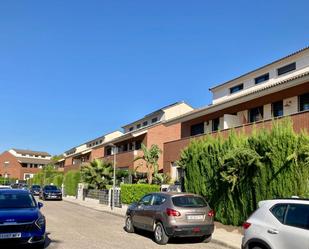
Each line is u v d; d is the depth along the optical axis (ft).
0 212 36.01
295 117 58.23
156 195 46.47
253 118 79.97
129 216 51.62
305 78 59.77
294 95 68.39
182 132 106.42
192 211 42.34
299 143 42.29
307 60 75.87
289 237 23.45
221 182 53.88
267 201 26.76
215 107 82.69
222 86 101.40
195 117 94.27
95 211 88.89
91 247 38.65
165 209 42.63
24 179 314.14
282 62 82.17
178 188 73.41
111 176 126.11
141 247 39.83
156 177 92.99
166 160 99.04
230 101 77.41
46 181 222.89
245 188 49.01
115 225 60.13
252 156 46.34
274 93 72.28
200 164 59.52
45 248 37.65
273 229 24.66
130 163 132.36
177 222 41.52
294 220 23.90
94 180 126.31
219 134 58.34
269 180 44.98
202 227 42.32
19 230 34.88
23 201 40.04
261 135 47.52
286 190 42.70
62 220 66.28
